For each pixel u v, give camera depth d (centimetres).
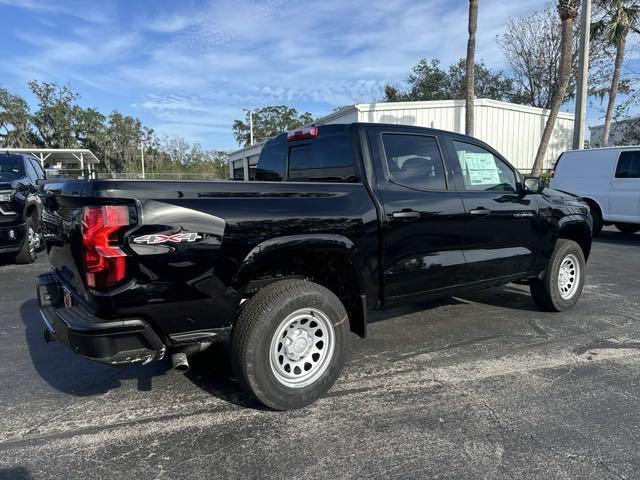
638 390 343
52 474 251
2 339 455
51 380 367
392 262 368
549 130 1769
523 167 2159
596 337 454
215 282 282
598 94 2666
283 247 304
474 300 586
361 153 369
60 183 319
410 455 266
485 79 3647
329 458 264
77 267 281
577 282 538
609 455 264
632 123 2570
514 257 469
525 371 377
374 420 304
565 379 362
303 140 424
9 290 636
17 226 754
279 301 301
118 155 6353
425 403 326
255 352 296
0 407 324
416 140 403
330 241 324
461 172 429
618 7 2030
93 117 5944
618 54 2162
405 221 371
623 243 1079
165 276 266
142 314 266
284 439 283
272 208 303
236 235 286
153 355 274
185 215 271
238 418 308
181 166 6419
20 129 5412
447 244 405
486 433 288
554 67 2833
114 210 254
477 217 427
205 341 292
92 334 257
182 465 258
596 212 1121
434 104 1942
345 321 332
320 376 322
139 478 247
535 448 271
